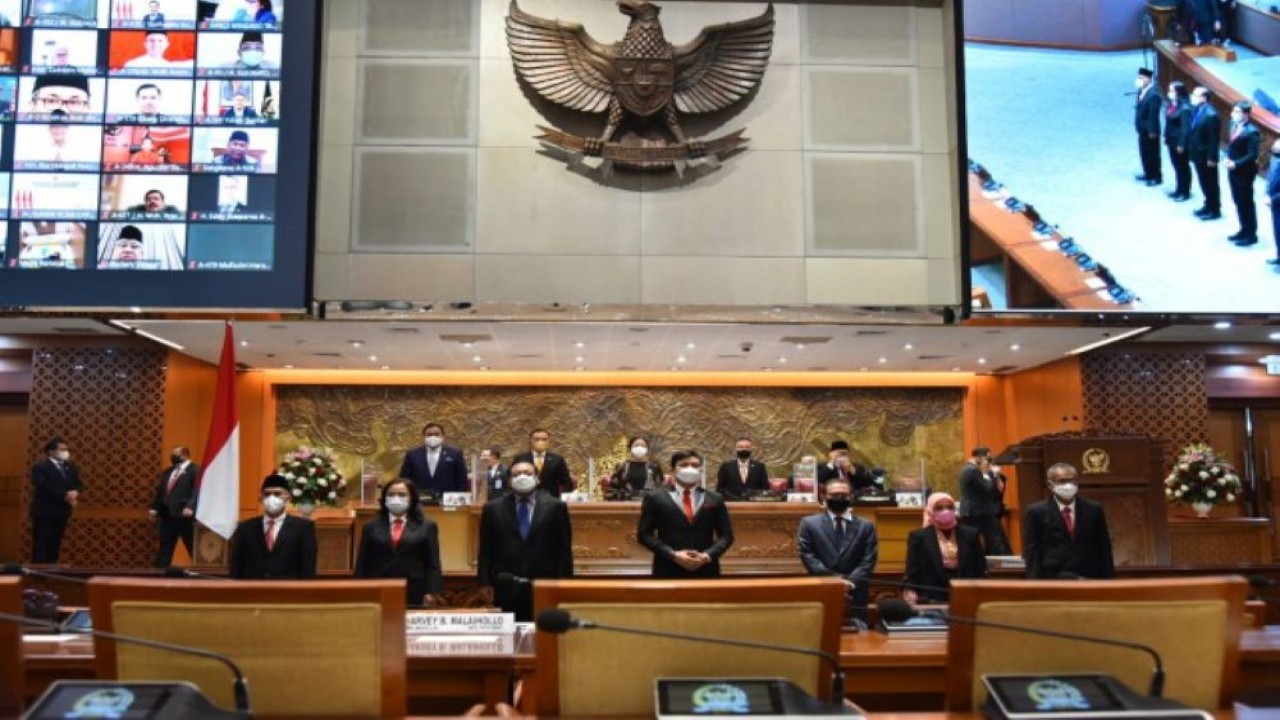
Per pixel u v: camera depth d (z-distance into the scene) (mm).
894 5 10617
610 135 10117
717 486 10898
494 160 10078
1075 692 2096
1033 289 10328
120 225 9383
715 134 10266
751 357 13820
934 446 16125
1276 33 10547
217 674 2184
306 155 9547
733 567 9680
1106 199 10555
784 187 10211
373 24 10211
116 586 2207
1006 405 16156
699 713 1996
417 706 3285
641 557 9625
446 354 13586
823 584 2229
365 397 15695
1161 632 2242
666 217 10094
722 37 10367
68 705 1887
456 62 10203
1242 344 13844
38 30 9555
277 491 6543
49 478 11680
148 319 10156
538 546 6434
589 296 9945
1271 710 2256
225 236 9438
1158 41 10680
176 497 11398
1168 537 9570
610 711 2174
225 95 9586
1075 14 10703
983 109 10539
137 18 9625
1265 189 10508
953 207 10312
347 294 9812
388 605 2230
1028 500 9922
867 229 10227
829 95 10398
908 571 6535
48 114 9461
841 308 10078
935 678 3348
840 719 1966
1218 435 14766
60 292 9305
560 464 9703
